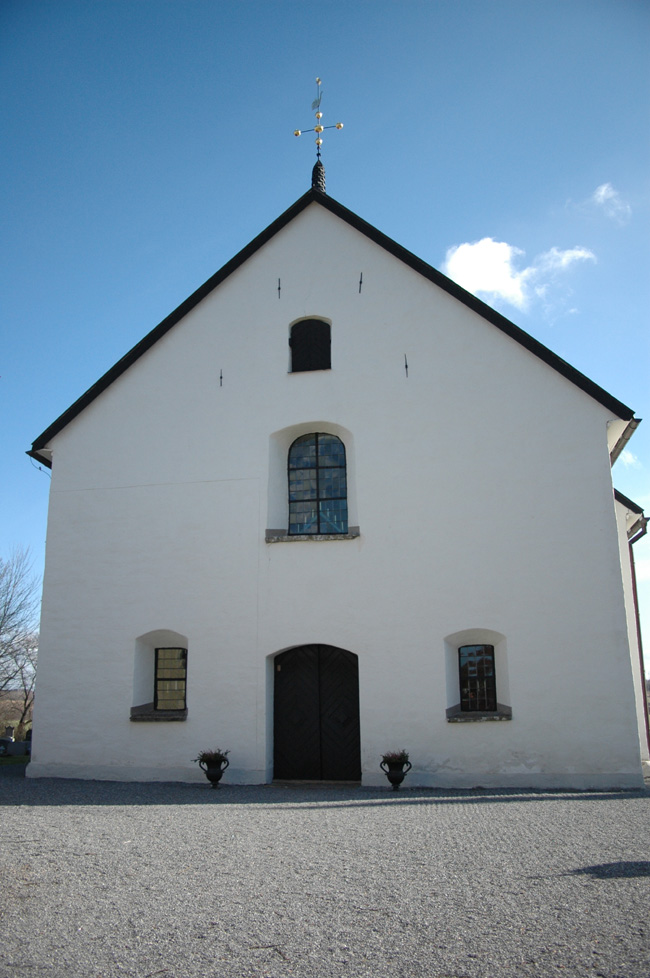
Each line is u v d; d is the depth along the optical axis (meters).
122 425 16.06
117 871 6.74
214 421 15.64
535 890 6.07
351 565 14.30
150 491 15.58
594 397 14.07
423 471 14.45
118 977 4.49
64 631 15.30
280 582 14.52
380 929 5.21
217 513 15.16
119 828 8.88
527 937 5.05
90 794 12.42
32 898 5.93
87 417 16.30
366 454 14.77
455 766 13.20
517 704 13.20
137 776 14.37
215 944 4.96
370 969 4.57
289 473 15.62
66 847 7.74
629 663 12.98
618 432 14.75
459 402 14.63
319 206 16.38
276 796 12.22
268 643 14.31
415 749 13.40
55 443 16.33
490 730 13.21
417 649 13.73
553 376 14.36
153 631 14.91
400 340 15.22
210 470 15.41
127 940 5.05
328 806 10.85
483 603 13.67
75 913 5.58
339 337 15.52
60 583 15.55
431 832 8.58
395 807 10.69
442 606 13.80
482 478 14.20
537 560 13.65
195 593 14.86
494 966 4.60
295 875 6.58
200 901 5.84
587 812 9.98
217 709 14.29
